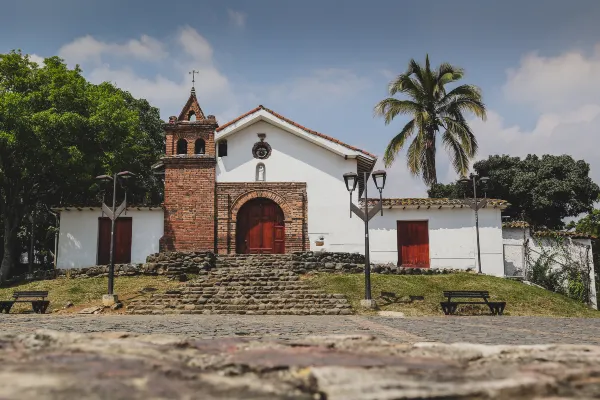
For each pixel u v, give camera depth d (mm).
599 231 38781
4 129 24000
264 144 28125
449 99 36781
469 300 20234
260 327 12664
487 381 2473
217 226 27156
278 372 2693
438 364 2834
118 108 29000
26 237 34219
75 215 27453
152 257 24172
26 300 19312
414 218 27969
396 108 36062
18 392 2078
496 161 40750
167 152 27578
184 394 2215
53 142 25078
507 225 28188
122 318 16094
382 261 27578
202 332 11164
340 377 2469
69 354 2857
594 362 2906
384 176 19703
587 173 39344
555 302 20859
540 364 2848
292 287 20609
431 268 25484
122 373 2447
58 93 26359
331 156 28141
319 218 27625
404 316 17812
